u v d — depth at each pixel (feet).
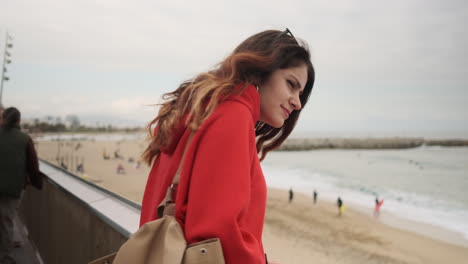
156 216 3.30
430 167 226.38
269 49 3.38
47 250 11.80
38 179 12.41
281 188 121.60
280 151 378.12
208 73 3.38
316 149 406.21
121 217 6.38
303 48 3.41
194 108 2.96
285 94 3.42
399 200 114.01
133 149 304.09
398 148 425.28
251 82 3.23
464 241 57.16
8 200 11.84
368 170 205.87
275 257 16.05
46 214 12.18
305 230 39.93
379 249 42.63
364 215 81.30
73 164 149.79
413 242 55.06
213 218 2.55
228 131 2.81
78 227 8.43
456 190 140.67
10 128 11.97
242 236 2.62
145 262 2.82
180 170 3.17
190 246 2.57
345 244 38.27
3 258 11.84
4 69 26.20
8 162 11.71
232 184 2.63
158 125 3.65
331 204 92.48
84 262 7.94
